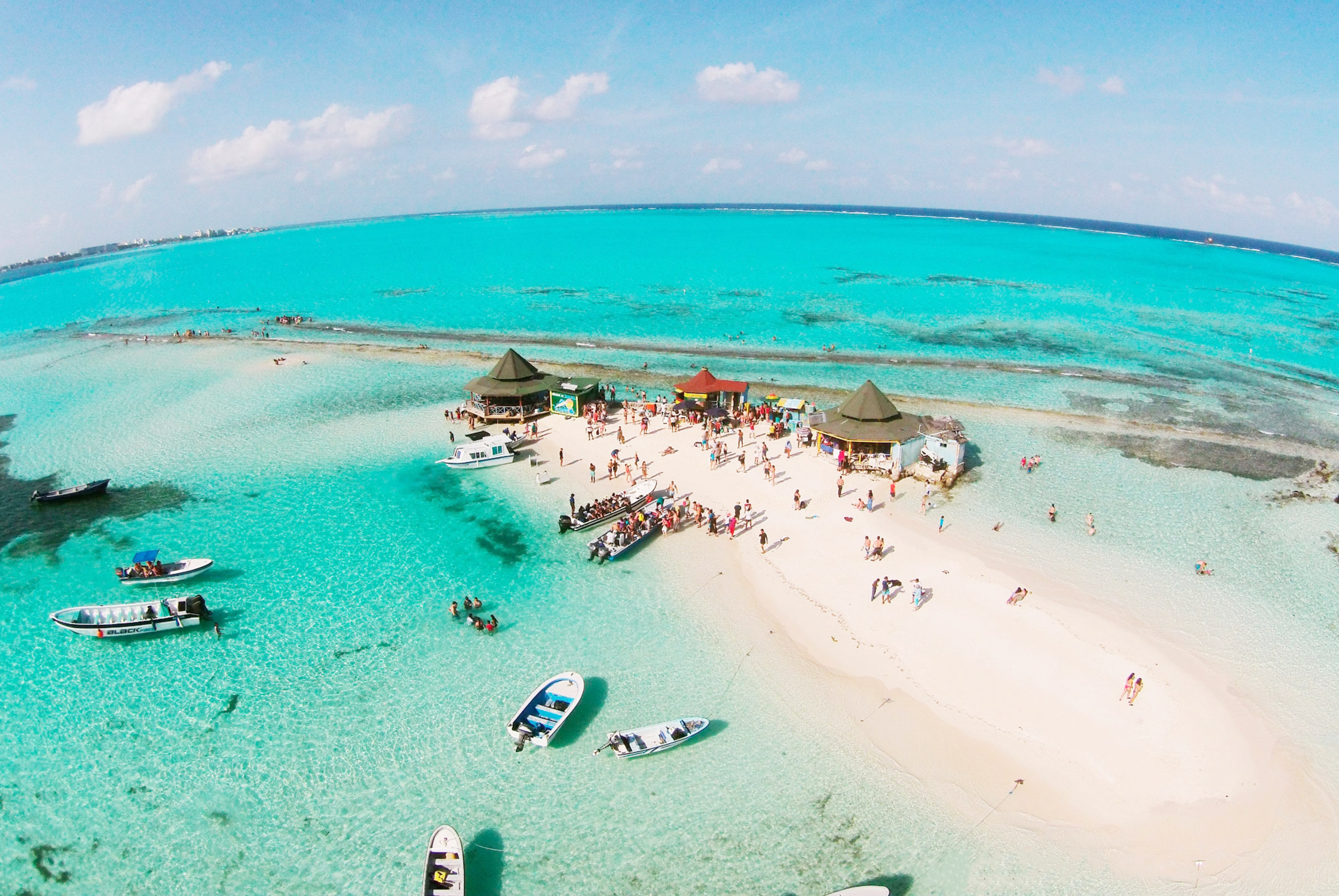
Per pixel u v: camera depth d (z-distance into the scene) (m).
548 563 34.91
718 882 19.95
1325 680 27.08
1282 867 20.14
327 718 25.44
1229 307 108.62
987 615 30.42
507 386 52.72
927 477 42.41
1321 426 54.66
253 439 50.47
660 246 190.88
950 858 20.52
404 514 39.66
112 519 39.12
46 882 19.95
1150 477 44.16
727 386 51.50
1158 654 28.19
